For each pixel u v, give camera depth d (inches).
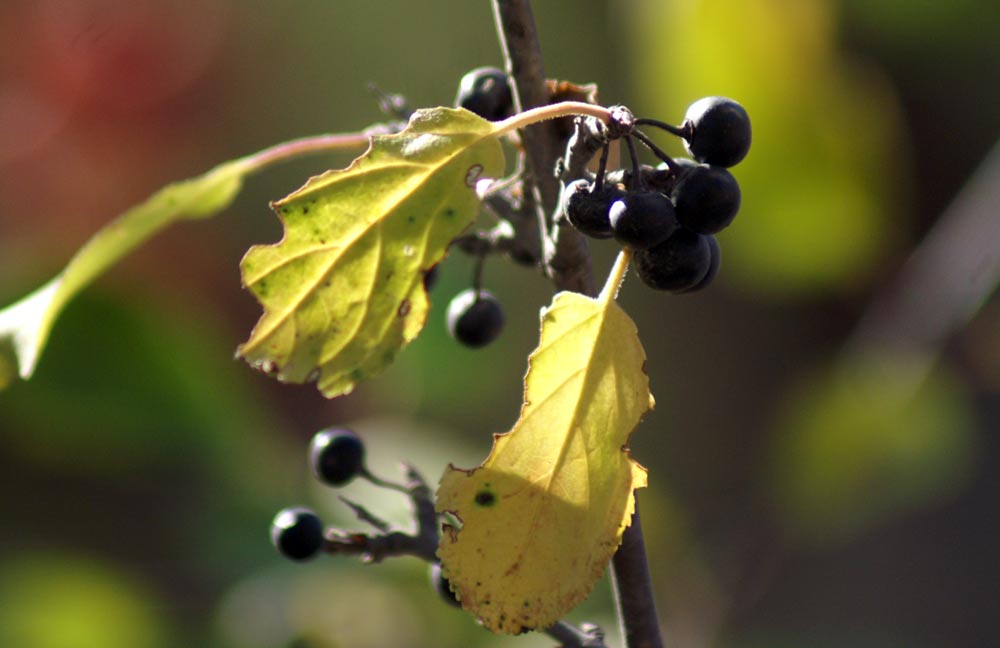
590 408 21.3
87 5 42.6
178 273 41.8
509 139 22.2
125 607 32.2
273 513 32.1
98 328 29.3
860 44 38.7
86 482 32.4
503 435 21.2
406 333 21.5
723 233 32.4
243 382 31.9
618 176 21.3
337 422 38.4
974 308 32.0
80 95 42.2
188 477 32.0
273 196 51.2
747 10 27.0
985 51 44.5
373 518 23.1
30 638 32.4
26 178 41.6
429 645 31.1
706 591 36.5
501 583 21.2
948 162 48.7
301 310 21.4
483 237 22.5
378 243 21.3
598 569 21.2
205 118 46.6
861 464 34.5
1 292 28.6
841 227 29.2
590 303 21.3
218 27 47.8
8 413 30.0
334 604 31.3
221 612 31.4
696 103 21.3
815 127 28.0
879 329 35.6
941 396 34.0
